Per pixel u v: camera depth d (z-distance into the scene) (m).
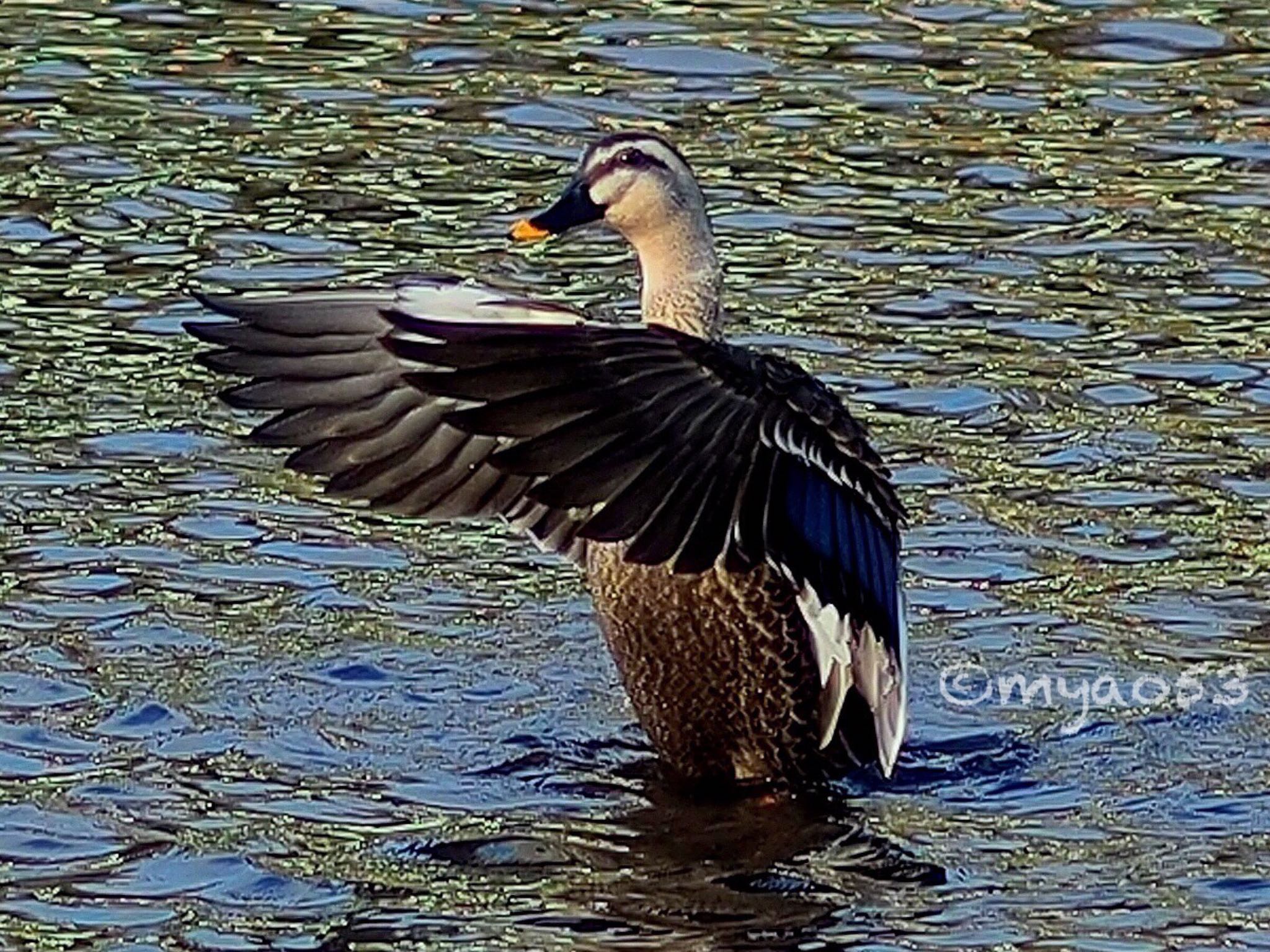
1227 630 13.05
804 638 11.66
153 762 11.73
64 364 15.66
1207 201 17.98
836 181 18.25
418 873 10.85
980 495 14.32
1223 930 10.45
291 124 19.20
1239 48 20.42
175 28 21.00
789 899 10.69
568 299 16.52
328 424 11.10
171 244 17.28
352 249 17.20
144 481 14.34
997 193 18.08
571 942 10.30
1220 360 15.84
